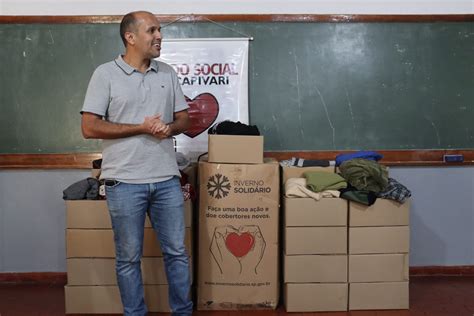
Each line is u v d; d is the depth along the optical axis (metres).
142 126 2.50
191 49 3.55
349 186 3.09
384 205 3.06
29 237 3.64
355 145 3.62
